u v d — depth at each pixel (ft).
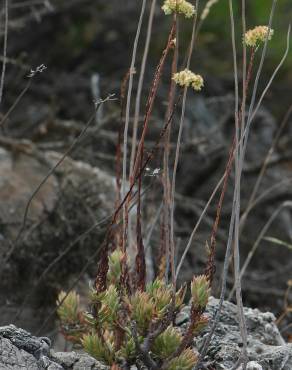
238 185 15.85
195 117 43.52
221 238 35.99
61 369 16.37
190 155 40.32
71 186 29.89
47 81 46.11
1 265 24.66
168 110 19.06
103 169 34.04
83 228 28.48
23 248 27.37
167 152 19.02
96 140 36.37
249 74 16.55
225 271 16.53
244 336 15.90
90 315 17.46
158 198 28.66
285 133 48.80
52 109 37.01
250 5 49.16
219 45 50.60
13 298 26.50
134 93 44.98
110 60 48.83
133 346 16.60
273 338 19.65
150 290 17.17
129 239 19.52
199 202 36.86
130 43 49.78
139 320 16.24
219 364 17.51
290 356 17.94
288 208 40.91
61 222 28.50
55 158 31.35
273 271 36.55
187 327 18.19
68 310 18.75
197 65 49.67
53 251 27.84
